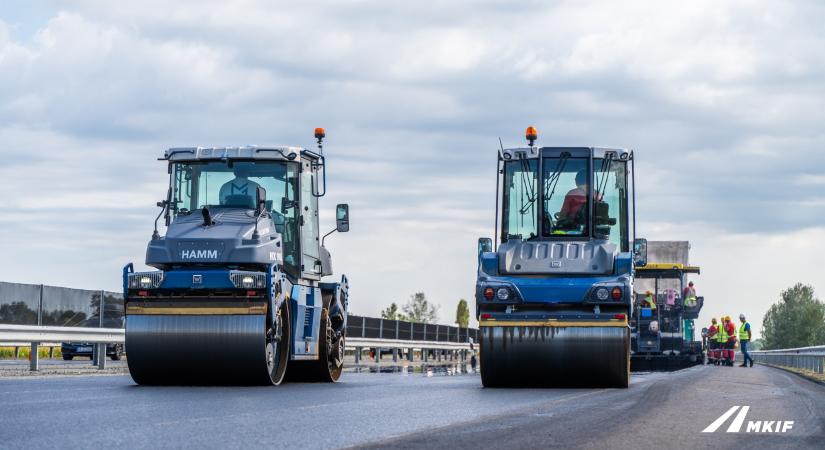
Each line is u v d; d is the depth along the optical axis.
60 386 39.34
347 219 49.00
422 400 32.50
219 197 44.94
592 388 41.81
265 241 42.62
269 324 41.44
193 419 24.81
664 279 88.75
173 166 45.31
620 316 41.47
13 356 104.31
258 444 19.62
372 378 53.94
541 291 41.69
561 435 21.41
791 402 32.75
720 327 106.81
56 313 73.62
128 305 41.34
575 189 45.16
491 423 23.92
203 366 41.03
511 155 45.69
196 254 41.84
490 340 41.78
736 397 34.31
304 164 46.53
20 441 19.84
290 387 40.97
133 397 32.75
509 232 45.28
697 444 20.64
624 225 45.00
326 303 48.78
